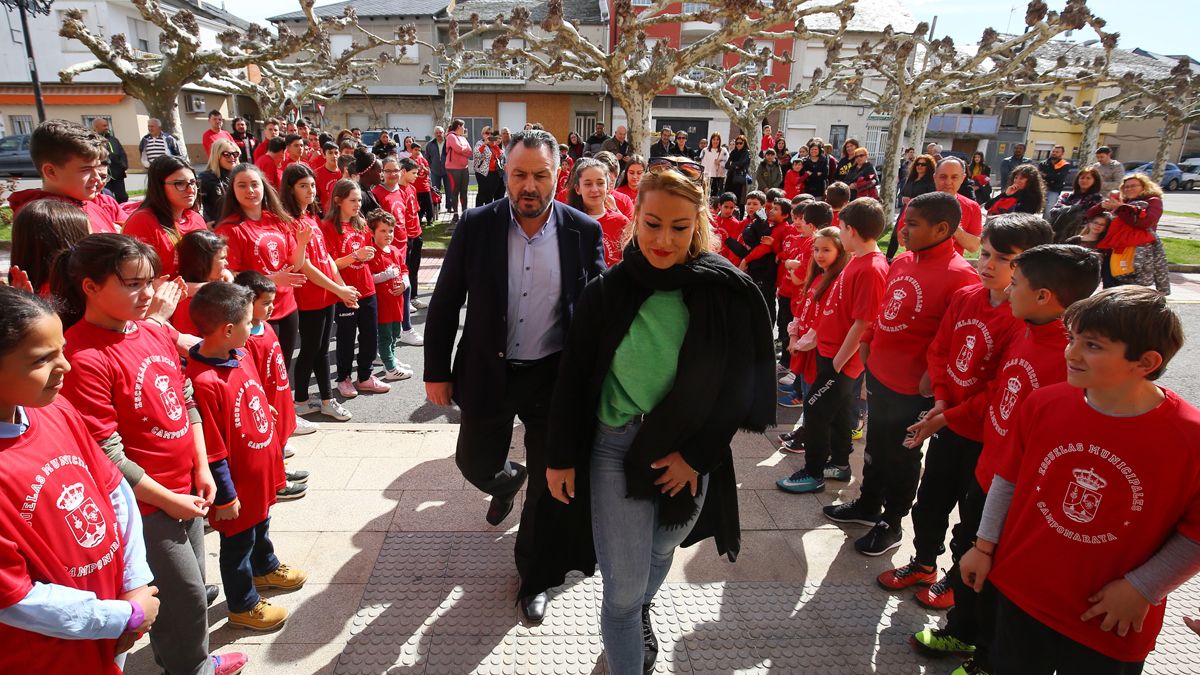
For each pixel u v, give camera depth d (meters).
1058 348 1.91
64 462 1.39
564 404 1.93
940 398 2.46
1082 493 1.57
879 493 3.07
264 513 2.38
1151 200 6.59
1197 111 20.42
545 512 2.17
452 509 3.24
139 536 1.62
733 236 6.28
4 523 1.23
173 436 1.92
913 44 14.23
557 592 2.67
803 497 3.47
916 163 10.15
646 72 9.94
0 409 1.27
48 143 2.81
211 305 2.16
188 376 2.16
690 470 1.87
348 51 17.86
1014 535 1.73
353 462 3.71
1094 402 1.55
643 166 5.50
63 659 1.37
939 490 2.52
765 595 2.68
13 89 24.34
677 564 2.87
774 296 5.84
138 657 2.28
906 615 2.58
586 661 2.30
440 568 2.79
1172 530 1.50
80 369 1.69
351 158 7.95
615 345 1.84
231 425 2.23
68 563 1.38
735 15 9.01
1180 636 2.49
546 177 2.35
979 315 2.29
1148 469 1.48
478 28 14.55
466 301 2.55
